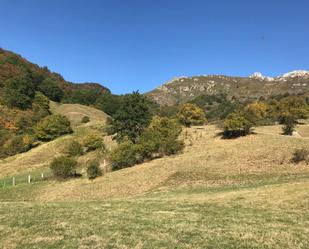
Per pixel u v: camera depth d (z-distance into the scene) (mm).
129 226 14695
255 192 22109
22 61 144125
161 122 48719
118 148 41438
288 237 13039
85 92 131750
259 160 35188
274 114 66312
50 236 13312
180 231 13883
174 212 17938
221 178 31312
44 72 150125
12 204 20531
